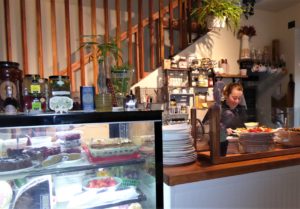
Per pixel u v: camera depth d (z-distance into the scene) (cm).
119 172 137
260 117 190
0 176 104
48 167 113
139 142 128
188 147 142
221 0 310
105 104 124
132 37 321
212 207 133
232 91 208
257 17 384
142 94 309
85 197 122
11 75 112
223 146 146
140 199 128
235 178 138
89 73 322
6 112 106
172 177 122
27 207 109
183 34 338
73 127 115
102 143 126
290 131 171
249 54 366
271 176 149
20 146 111
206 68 331
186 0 339
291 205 156
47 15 340
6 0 271
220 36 359
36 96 115
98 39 329
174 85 322
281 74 384
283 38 386
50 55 341
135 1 383
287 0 355
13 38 313
